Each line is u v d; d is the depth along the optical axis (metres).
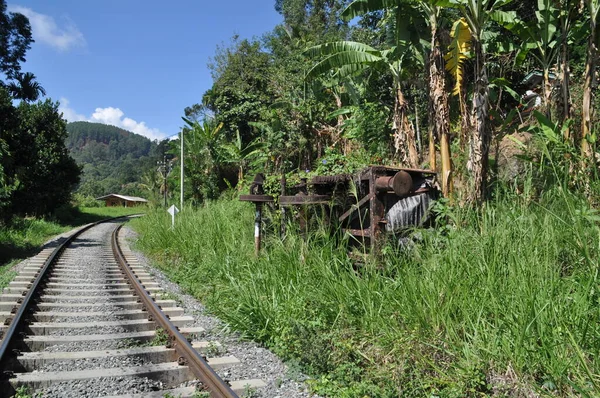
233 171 30.77
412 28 11.91
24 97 28.78
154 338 6.21
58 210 39.28
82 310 7.73
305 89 21.30
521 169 8.45
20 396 4.28
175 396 4.35
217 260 9.99
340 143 17.52
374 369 5.07
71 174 35.78
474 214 7.20
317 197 8.56
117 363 5.20
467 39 10.16
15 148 25.66
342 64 12.02
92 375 4.73
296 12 36.62
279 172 18.33
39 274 10.67
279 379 4.91
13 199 28.84
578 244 5.34
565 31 9.59
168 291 9.52
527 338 4.48
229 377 4.93
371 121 14.32
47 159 31.39
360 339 5.59
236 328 6.57
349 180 8.20
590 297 4.66
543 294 4.71
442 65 9.73
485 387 4.43
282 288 7.17
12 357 5.11
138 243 19.14
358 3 10.70
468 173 8.50
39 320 7.00
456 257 5.96
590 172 7.11
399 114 11.88
